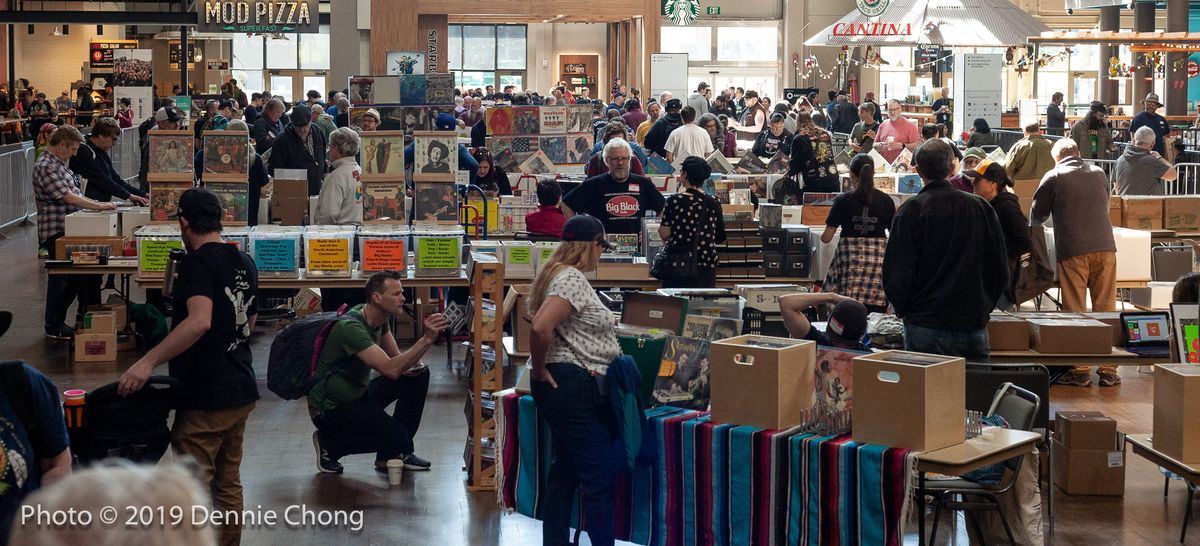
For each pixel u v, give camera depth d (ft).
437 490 20.57
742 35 112.16
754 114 78.69
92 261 30.22
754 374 15.90
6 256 47.44
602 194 27.96
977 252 18.71
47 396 11.64
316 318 20.93
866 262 26.18
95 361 30.42
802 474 15.33
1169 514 19.69
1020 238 25.40
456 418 25.25
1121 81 95.30
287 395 20.90
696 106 73.26
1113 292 28.81
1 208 54.03
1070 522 19.30
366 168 28.53
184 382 15.30
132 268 30.25
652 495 16.66
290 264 27.53
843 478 15.02
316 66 109.60
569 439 15.97
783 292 23.47
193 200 15.26
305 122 37.63
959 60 65.21
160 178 28.68
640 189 28.07
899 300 19.04
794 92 80.79
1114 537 18.60
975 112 65.10
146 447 14.96
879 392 15.03
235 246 15.60
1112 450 20.49
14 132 85.10
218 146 28.25
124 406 14.78
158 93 103.40
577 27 110.22
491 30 109.70
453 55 109.70
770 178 39.09
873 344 22.12
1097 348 22.35
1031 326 22.75
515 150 41.50
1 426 11.19
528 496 18.04
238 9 82.33
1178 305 21.53
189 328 14.76
